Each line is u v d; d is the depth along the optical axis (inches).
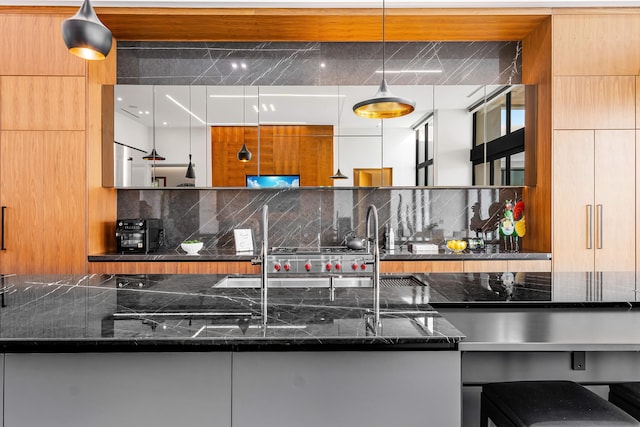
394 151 146.6
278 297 64.1
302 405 46.8
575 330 52.8
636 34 136.3
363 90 146.3
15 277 83.3
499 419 51.0
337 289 70.9
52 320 51.0
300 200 160.1
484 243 158.1
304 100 146.6
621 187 136.3
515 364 60.7
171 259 133.1
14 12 134.2
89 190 135.7
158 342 44.1
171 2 130.6
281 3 131.6
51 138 134.6
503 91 145.9
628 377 60.2
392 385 46.9
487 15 135.6
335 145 146.9
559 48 136.3
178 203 158.9
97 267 133.7
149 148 144.1
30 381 46.1
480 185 145.4
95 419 46.3
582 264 136.0
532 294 68.7
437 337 44.9
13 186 134.7
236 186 145.9
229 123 145.6
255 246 159.6
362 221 160.1
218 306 58.0
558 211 136.6
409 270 132.8
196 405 46.6
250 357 46.7
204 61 157.0
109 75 149.7
